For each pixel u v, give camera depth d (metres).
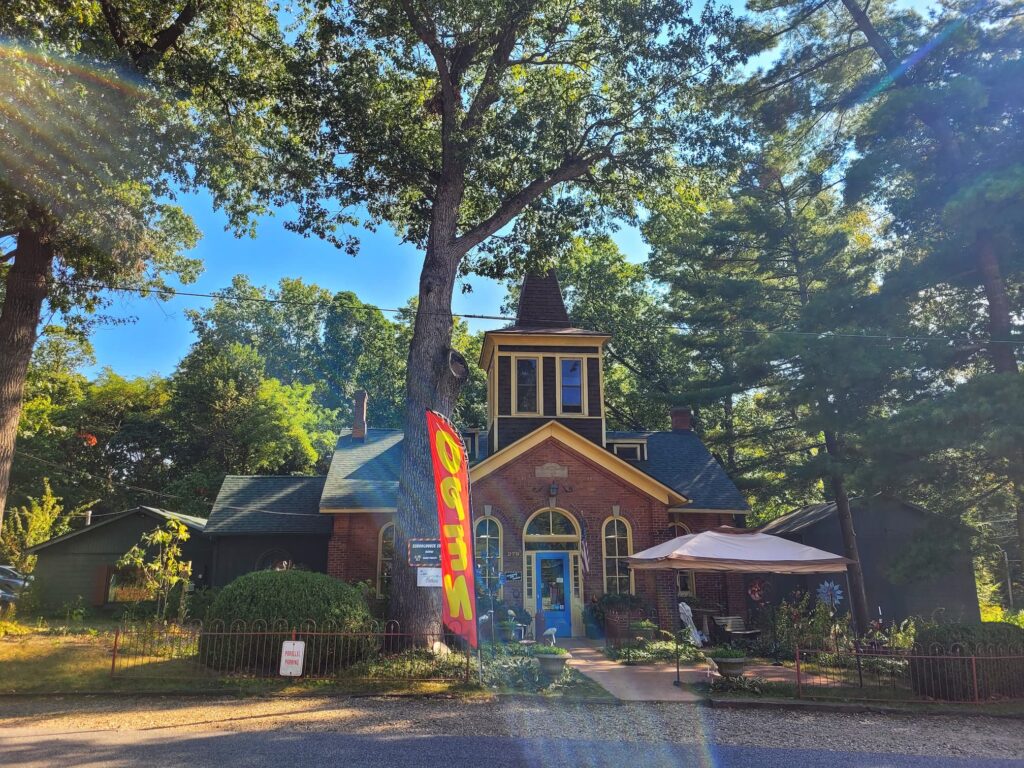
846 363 15.97
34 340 17.72
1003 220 14.02
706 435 30.56
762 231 24.86
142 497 40.72
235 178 20.58
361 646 12.88
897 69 16.25
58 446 40.00
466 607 12.27
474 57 18.55
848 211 19.42
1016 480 14.05
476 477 20.50
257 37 19.77
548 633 16.19
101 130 16.05
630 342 37.75
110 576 24.39
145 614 21.94
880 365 15.63
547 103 17.17
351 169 19.38
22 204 15.80
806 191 24.03
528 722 10.03
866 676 14.34
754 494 29.89
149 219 20.44
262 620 12.51
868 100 17.77
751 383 23.80
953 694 12.23
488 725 9.78
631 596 19.36
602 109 17.84
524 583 19.98
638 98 17.58
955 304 17.06
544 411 22.41
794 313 24.11
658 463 24.64
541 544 20.50
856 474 14.95
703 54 16.86
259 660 12.49
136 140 17.28
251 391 41.75
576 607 20.11
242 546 23.27
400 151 18.36
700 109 18.02
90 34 15.95
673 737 9.48
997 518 20.98
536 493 20.64
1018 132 14.74
